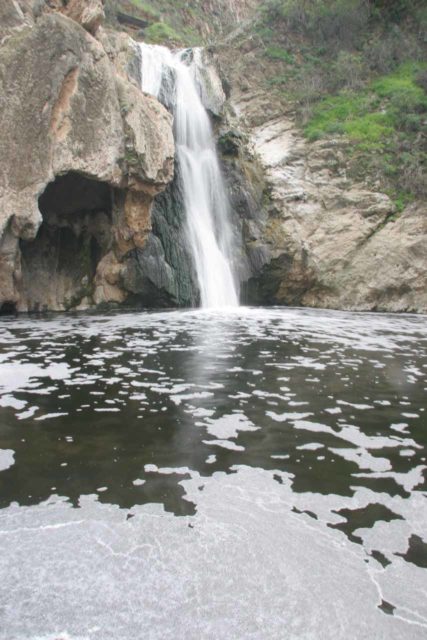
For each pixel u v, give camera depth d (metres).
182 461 3.35
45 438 3.69
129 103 13.24
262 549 2.36
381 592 2.08
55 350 7.17
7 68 10.90
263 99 25.33
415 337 9.96
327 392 5.27
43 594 2.01
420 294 18.84
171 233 15.87
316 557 2.31
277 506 2.78
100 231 14.55
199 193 17.69
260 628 1.87
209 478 3.10
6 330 9.20
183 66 19.92
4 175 10.92
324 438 3.88
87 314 12.61
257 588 2.08
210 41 36.34
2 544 2.34
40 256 13.52
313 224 19.97
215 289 16.92
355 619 1.93
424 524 2.62
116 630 1.84
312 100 25.17
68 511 2.65
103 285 14.36
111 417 4.21
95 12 12.98
